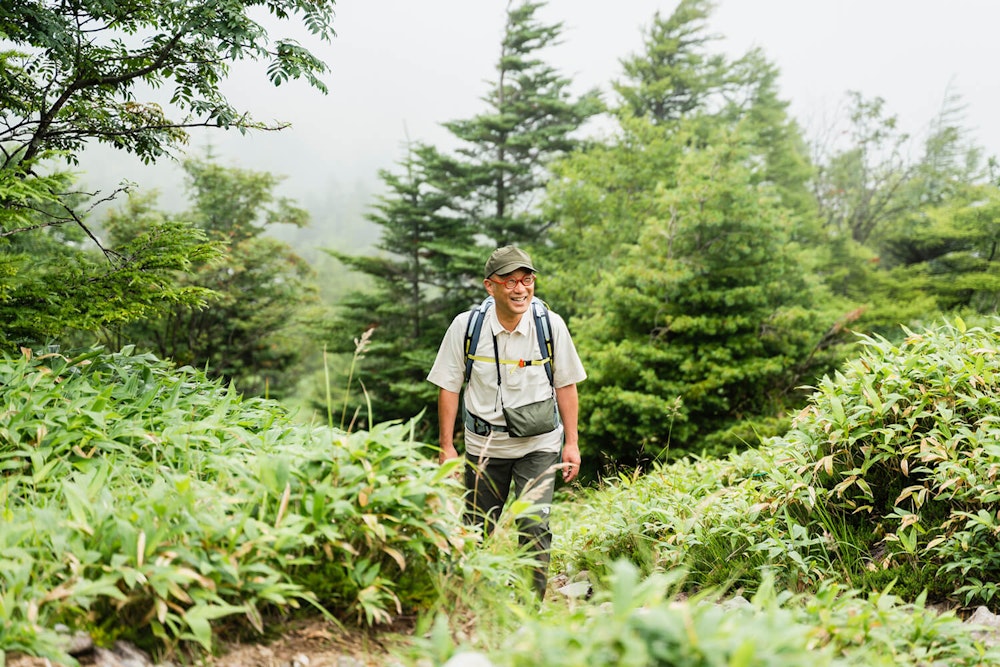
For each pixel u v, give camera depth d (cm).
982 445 316
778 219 1278
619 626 126
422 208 2130
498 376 331
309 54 512
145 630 187
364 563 220
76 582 179
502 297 324
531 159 2297
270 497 226
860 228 2670
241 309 1842
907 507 347
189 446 294
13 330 459
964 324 394
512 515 271
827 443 373
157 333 1694
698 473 510
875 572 310
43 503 240
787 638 132
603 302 1314
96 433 292
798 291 1355
